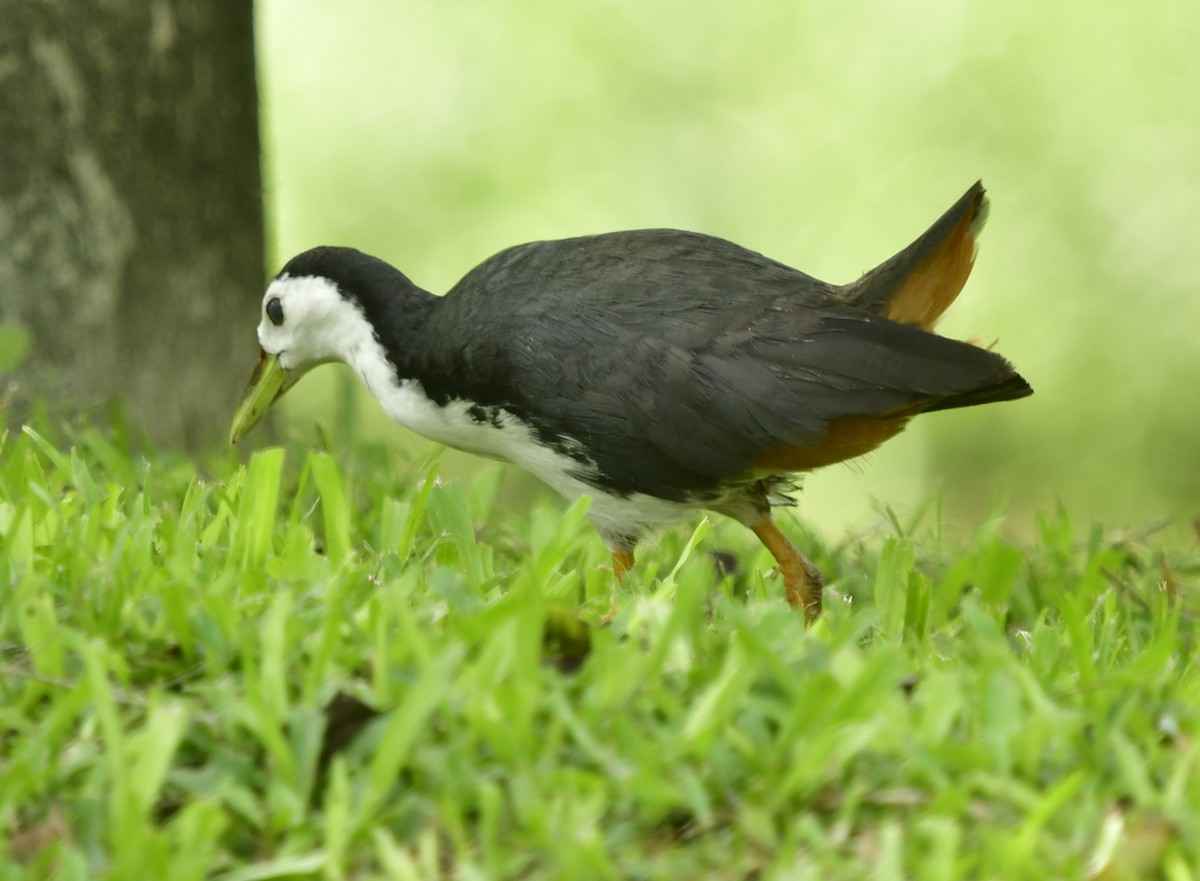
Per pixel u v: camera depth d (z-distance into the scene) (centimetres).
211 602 638
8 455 1032
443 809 538
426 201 2303
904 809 565
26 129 1152
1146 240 2309
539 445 945
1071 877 532
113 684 618
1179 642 838
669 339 894
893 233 2283
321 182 2312
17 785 545
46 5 1146
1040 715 598
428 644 611
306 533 740
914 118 2350
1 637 642
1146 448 2233
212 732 585
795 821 561
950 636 795
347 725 588
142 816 520
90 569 705
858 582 1023
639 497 940
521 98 2356
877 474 2225
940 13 2380
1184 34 2319
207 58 1222
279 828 550
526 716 571
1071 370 2286
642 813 557
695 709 587
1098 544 1042
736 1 2406
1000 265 2317
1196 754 582
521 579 743
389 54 2369
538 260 950
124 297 1196
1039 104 2341
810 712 586
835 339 873
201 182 1229
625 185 2314
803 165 2331
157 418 1216
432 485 867
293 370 1084
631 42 2381
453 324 953
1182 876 532
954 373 847
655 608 687
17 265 1162
